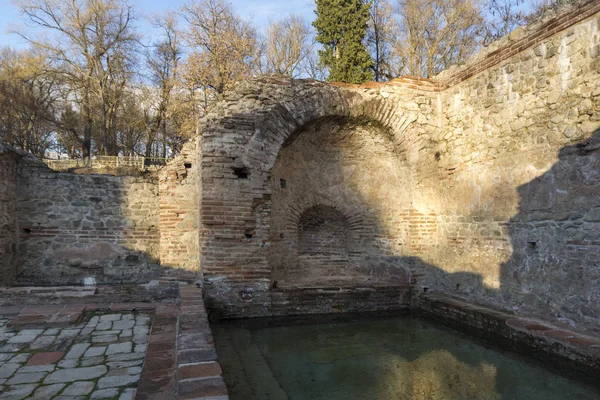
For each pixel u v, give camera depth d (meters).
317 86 7.04
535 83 5.48
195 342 3.34
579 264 4.84
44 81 25.55
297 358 4.97
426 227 7.50
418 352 5.21
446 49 20.84
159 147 32.81
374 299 7.25
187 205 7.50
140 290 6.02
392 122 7.38
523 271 5.64
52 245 7.91
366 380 4.33
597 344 4.30
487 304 6.27
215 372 2.66
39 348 3.98
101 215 8.16
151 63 26.23
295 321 6.58
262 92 6.77
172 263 7.41
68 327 4.70
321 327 6.29
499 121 6.09
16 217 7.66
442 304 6.70
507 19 18.39
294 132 7.08
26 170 7.83
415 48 21.33
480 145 6.46
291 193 7.92
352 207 8.27
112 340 4.25
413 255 7.49
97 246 8.12
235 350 5.19
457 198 6.96
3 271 7.10
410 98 7.38
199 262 7.11
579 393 3.99
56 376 3.30
